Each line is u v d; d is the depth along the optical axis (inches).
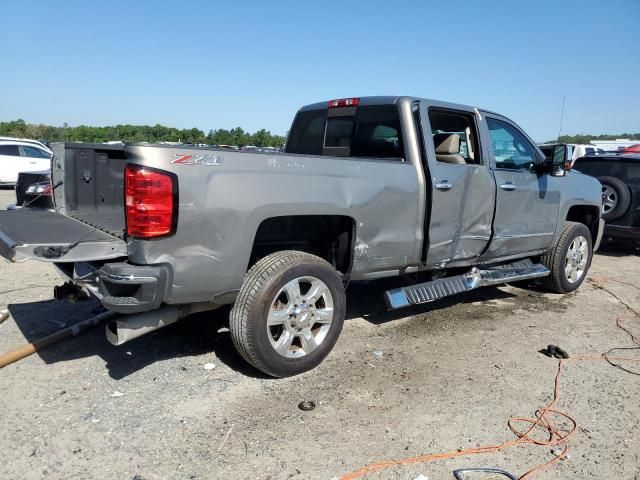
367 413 133.7
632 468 115.5
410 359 168.4
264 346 141.8
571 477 111.7
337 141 208.8
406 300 179.2
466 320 209.9
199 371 152.6
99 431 120.3
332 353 170.4
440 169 180.1
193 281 130.3
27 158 697.6
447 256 189.3
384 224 166.6
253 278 140.2
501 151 212.4
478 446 121.3
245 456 113.7
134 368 152.6
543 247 238.5
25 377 144.3
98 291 129.6
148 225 122.2
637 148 748.6
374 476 109.0
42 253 117.3
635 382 158.1
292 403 137.0
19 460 108.8
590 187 261.7
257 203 135.9
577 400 145.4
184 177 125.0
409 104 179.6
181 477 106.0
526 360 171.6
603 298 252.5
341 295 156.5
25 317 189.2
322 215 155.3
